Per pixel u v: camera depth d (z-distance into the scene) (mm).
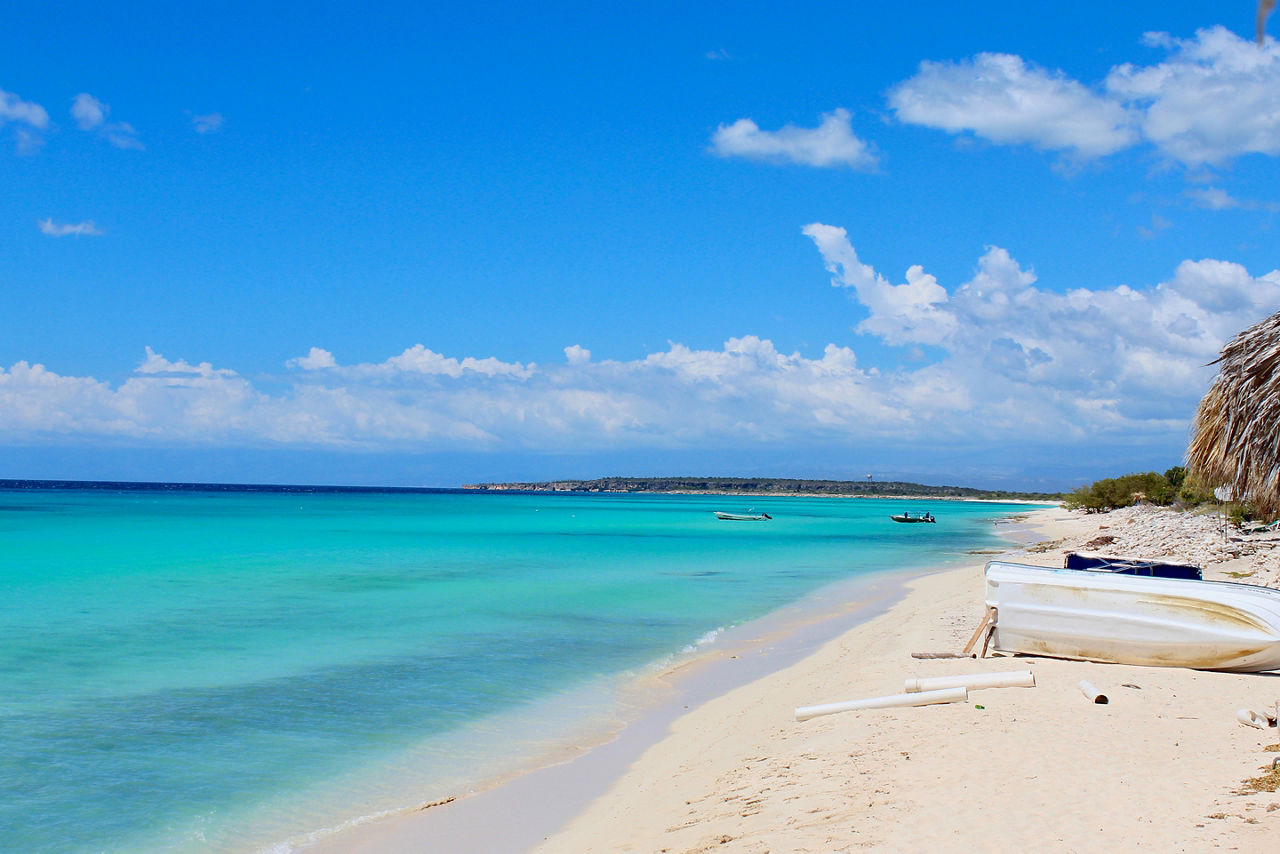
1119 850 7426
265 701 15867
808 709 13703
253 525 78688
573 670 18688
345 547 53656
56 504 128375
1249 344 9070
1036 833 7949
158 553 47812
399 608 27359
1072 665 16078
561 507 161625
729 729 13859
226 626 23766
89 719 14609
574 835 9828
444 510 128000
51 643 21156
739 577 38375
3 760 12500
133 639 21750
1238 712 11773
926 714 12852
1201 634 15508
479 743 13617
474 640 21938
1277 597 15156
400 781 11930
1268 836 7355
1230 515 48094
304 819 10594
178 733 13898
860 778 10109
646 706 15914
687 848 8609
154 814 10688
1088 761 10109
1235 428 9227
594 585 34438
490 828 10320
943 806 8875
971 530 87500
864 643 20703
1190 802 8484
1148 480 106875
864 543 65188
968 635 20516
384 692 16609
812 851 7977
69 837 9984
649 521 101812
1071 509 138625
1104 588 16438
